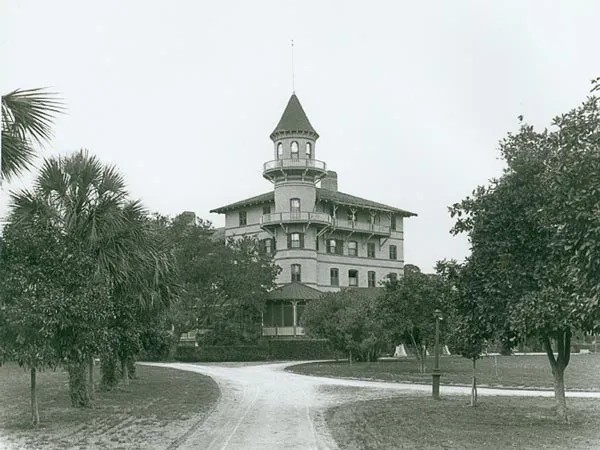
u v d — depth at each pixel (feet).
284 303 196.75
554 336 51.47
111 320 65.46
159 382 95.40
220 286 178.91
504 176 50.72
